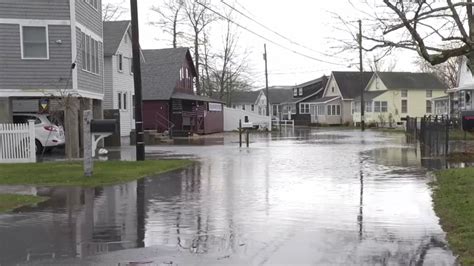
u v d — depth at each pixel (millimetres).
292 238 7785
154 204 10656
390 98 66188
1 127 18344
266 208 10141
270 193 11977
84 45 22500
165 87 42406
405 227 8391
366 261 6582
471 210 9094
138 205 10547
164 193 12055
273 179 14430
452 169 15148
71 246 7453
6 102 20688
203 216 9430
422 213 9469
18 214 9719
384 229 8273
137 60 18656
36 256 6957
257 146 28719
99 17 25359
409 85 66688
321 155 22234
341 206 10250
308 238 7770
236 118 53188
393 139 35250
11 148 18469
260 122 53594
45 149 22094
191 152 24406
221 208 10172
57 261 6723
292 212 9719
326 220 8992
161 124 42156
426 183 13328
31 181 13641
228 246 7371
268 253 7004
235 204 10586
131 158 20844
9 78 20406
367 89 72125
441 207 9844
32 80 20609
